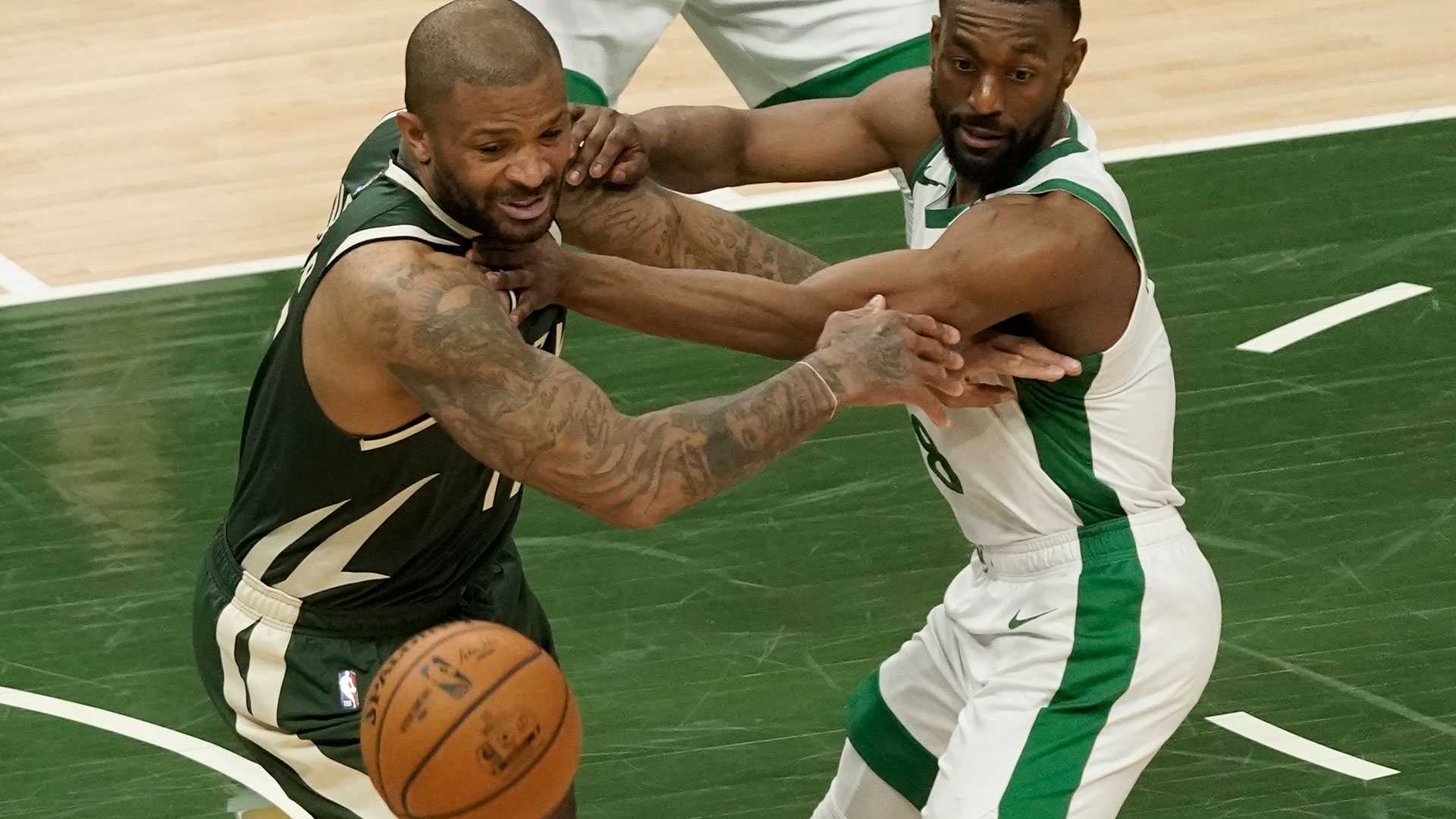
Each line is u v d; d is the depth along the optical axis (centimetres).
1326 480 1522
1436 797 1180
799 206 2002
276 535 926
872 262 912
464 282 825
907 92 1055
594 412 830
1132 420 947
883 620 1388
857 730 1066
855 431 1638
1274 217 1956
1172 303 1792
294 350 870
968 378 935
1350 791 1189
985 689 960
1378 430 1583
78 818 1207
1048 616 955
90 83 2505
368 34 2639
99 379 1747
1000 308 905
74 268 1995
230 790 1231
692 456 849
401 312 814
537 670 817
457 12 805
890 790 1062
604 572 1459
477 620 861
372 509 905
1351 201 1981
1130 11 2589
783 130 1083
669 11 1449
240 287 1927
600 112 1035
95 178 2223
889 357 891
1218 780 1208
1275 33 2489
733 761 1245
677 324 904
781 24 1487
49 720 1305
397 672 809
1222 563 1427
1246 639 1346
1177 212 1978
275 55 2572
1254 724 1260
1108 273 908
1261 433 1584
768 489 1558
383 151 935
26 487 1580
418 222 841
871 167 1082
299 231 2073
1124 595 943
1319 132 2161
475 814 805
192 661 1372
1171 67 2395
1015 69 877
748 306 905
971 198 969
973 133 904
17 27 2694
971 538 1012
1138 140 2183
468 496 927
